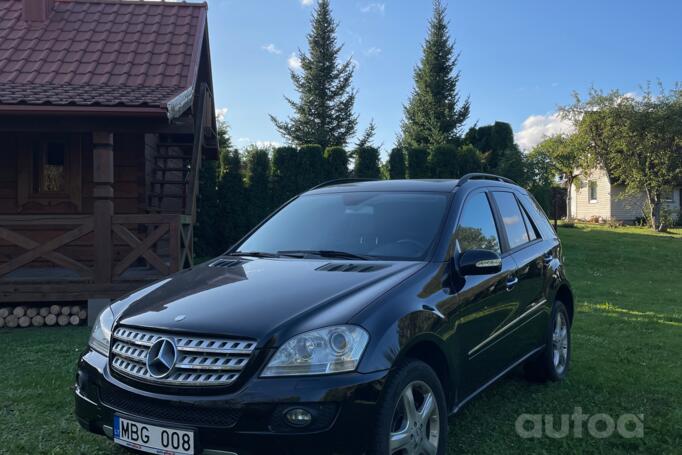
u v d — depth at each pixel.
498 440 4.05
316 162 16.64
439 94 36.69
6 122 8.13
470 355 3.77
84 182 11.15
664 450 3.90
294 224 4.61
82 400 3.30
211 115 13.64
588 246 18.78
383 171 18.66
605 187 34.62
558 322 5.52
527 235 5.24
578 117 28.75
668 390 5.15
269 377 2.79
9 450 3.83
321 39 37.56
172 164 14.30
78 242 11.02
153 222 8.30
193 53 11.41
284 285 3.37
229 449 2.75
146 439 2.92
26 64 10.84
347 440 2.76
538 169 22.92
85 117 8.19
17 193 11.01
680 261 16.36
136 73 10.81
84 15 12.86
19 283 8.12
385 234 4.10
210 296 3.32
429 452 3.28
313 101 37.81
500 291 4.24
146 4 13.45
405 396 3.10
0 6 13.04
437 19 36.72
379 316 3.06
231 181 16.55
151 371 2.97
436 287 3.56
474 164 17.81
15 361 6.07
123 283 8.23
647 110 26.80
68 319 8.27
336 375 2.80
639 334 7.50
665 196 28.44
